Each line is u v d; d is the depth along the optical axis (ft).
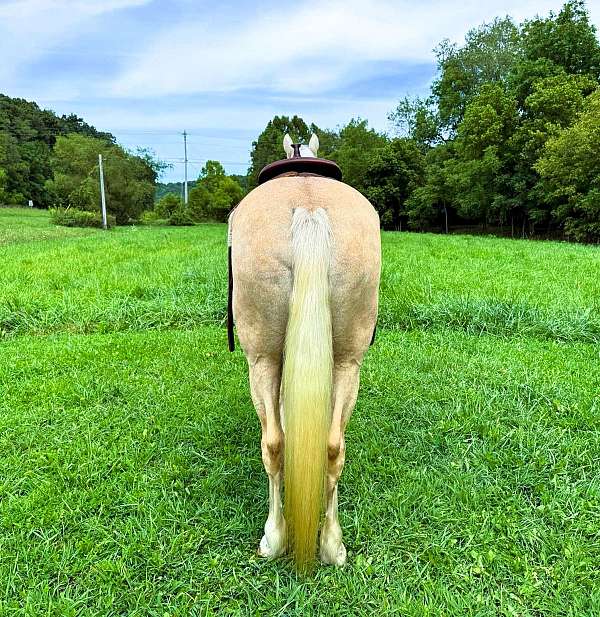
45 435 11.26
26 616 6.66
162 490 9.27
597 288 25.27
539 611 6.81
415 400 12.99
